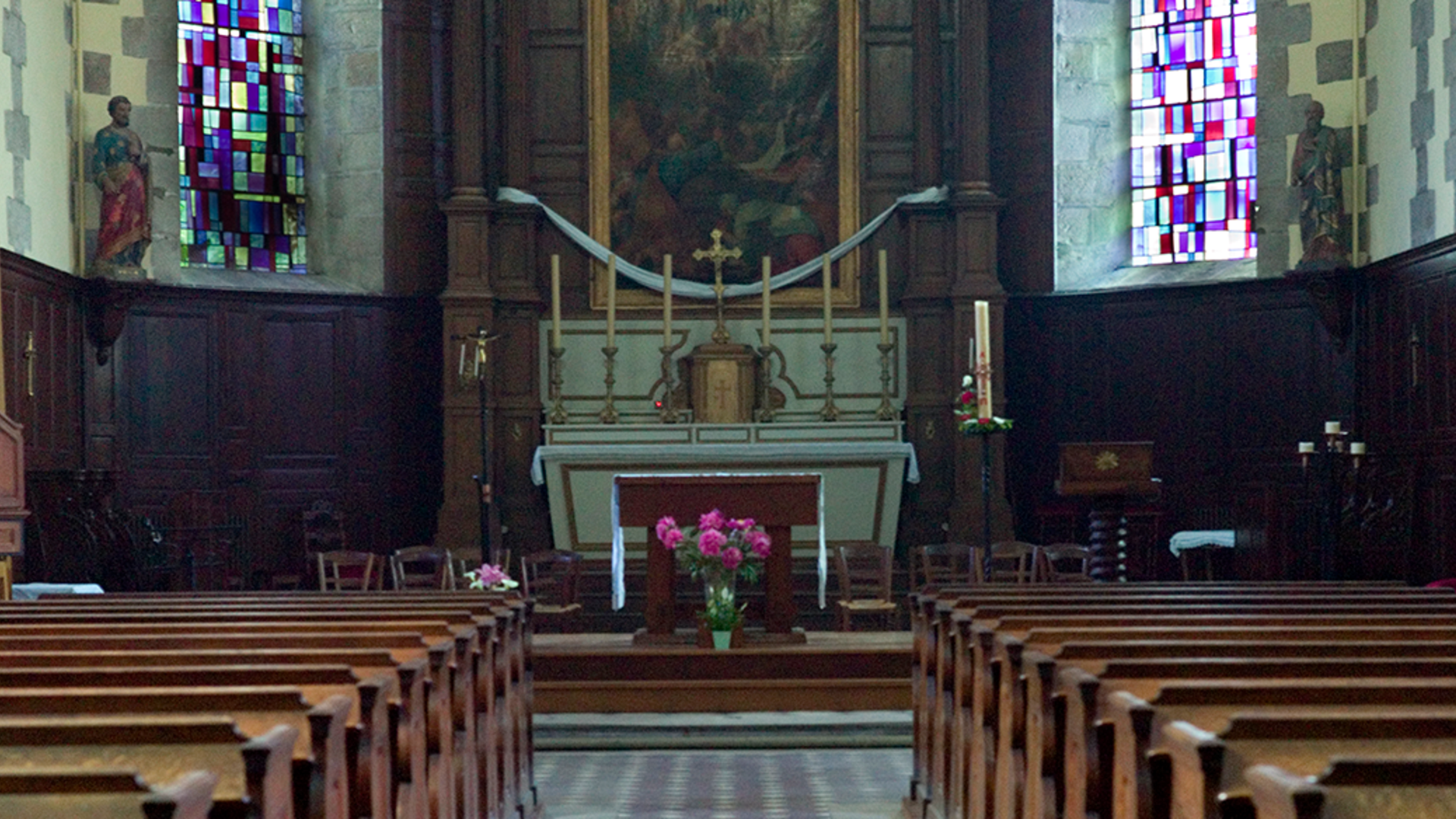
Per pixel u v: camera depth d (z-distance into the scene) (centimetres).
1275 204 1522
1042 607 659
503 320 1636
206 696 367
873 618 1453
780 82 1670
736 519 1070
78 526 1254
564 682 1016
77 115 1470
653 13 1670
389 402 1634
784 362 1655
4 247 1279
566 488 1549
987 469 1121
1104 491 1195
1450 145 1271
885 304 1592
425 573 1590
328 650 509
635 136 1670
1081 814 431
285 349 1589
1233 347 1535
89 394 1451
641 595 1534
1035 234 1641
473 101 1620
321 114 1666
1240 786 300
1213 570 1470
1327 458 1243
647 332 1662
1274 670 418
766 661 1027
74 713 363
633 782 834
